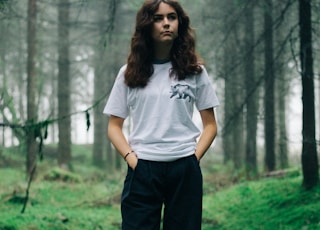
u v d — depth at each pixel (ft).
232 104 38.86
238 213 27.63
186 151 8.99
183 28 9.64
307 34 24.44
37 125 19.71
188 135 9.15
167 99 9.11
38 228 21.93
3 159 62.08
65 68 57.67
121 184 45.52
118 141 9.39
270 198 28.68
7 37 49.57
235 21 27.58
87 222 24.90
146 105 9.16
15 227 21.40
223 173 53.21
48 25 67.05
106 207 32.24
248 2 25.67
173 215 9.05
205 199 33.71
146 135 9.06
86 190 41.32
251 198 30.48
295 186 29.12
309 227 20.63
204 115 9.66
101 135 80.38
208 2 38.19
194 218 9.02
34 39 48.93
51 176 45.85
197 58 9.63
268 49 30.09
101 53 58.75
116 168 70.79
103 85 66.95
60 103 57.41
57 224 23.24
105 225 24.98
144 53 9.35
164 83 9.23
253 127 46.65
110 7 23.25
